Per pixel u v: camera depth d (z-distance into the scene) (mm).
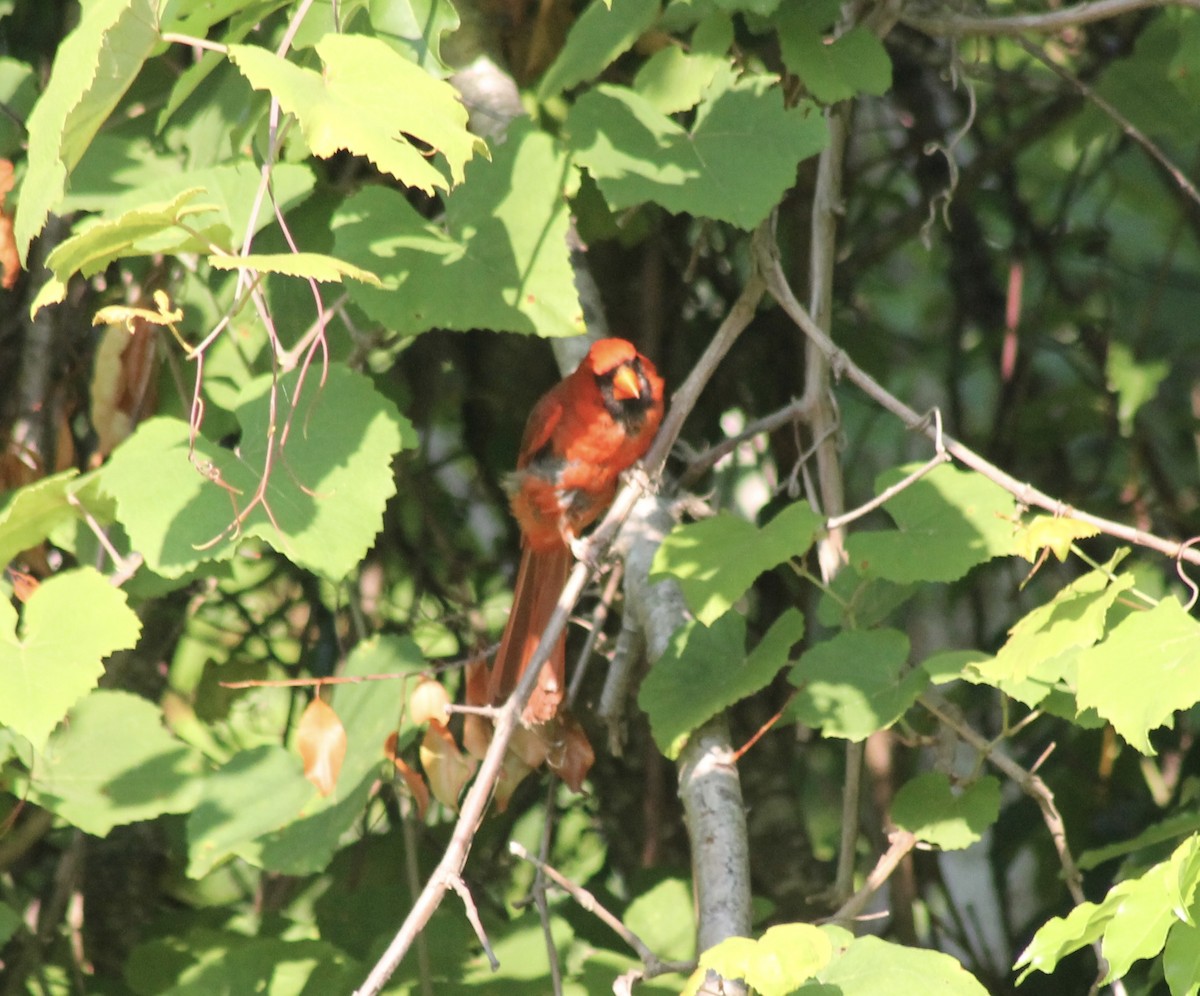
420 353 9422
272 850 6512
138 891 9148
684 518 7742
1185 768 9461
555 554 8133
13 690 4977
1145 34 8719
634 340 9359
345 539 5301
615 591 8539
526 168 6152
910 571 6098
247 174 6195
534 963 7137
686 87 6645
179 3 5461
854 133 9852
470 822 5156
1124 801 9594
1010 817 9695
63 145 4965
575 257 8250
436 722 6449
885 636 6332
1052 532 5152
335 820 6574
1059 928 4617
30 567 7285
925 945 9562
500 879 9109
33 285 8156
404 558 9609
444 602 9398
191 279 7367
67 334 8180
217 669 9422
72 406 8227
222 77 6695
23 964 8062
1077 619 5020
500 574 9938
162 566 5191
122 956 8938
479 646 8141
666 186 6281
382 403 5566
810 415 7102
